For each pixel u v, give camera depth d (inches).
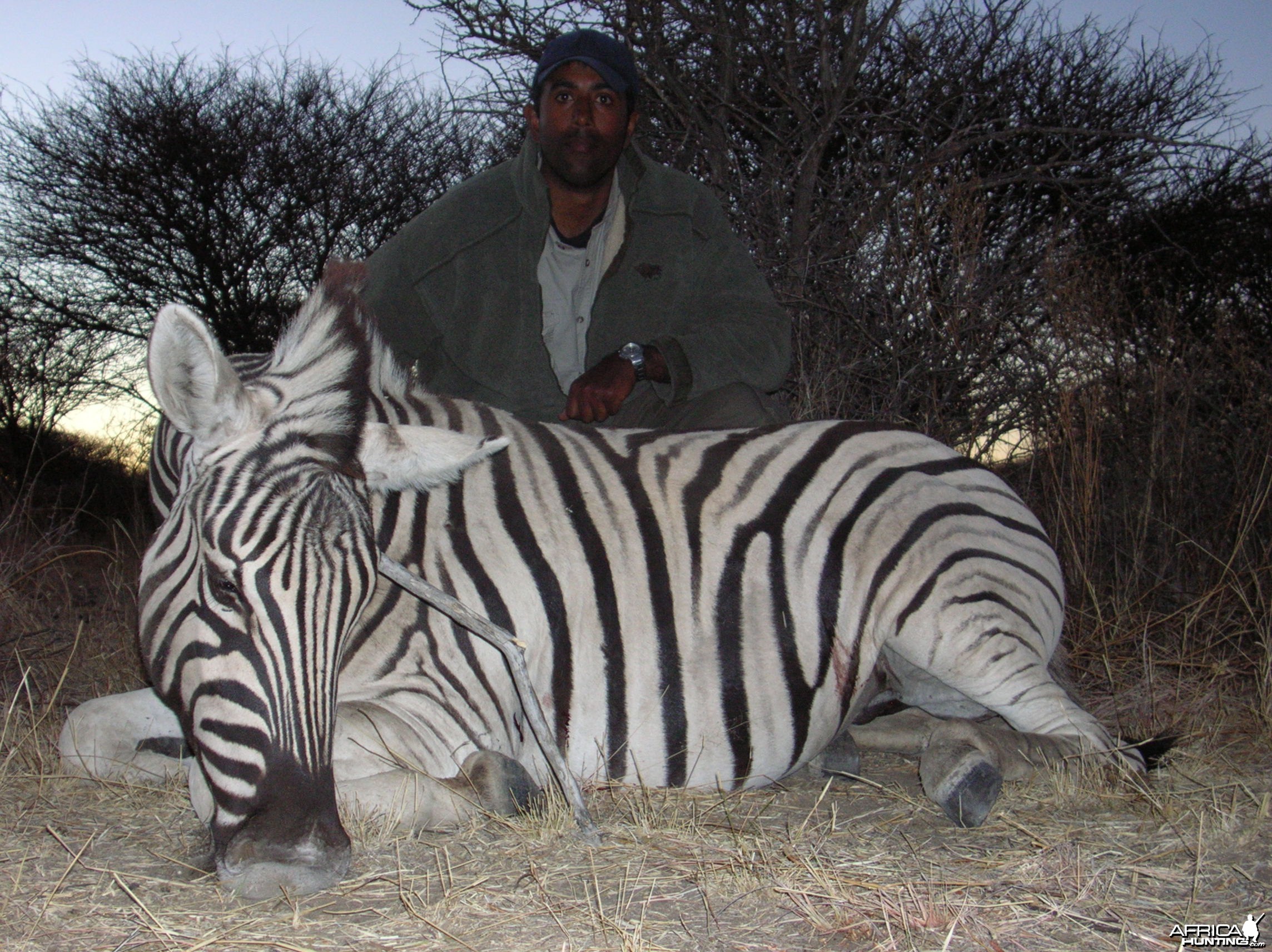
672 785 108.6
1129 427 226.2
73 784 103.5
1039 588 120.1
